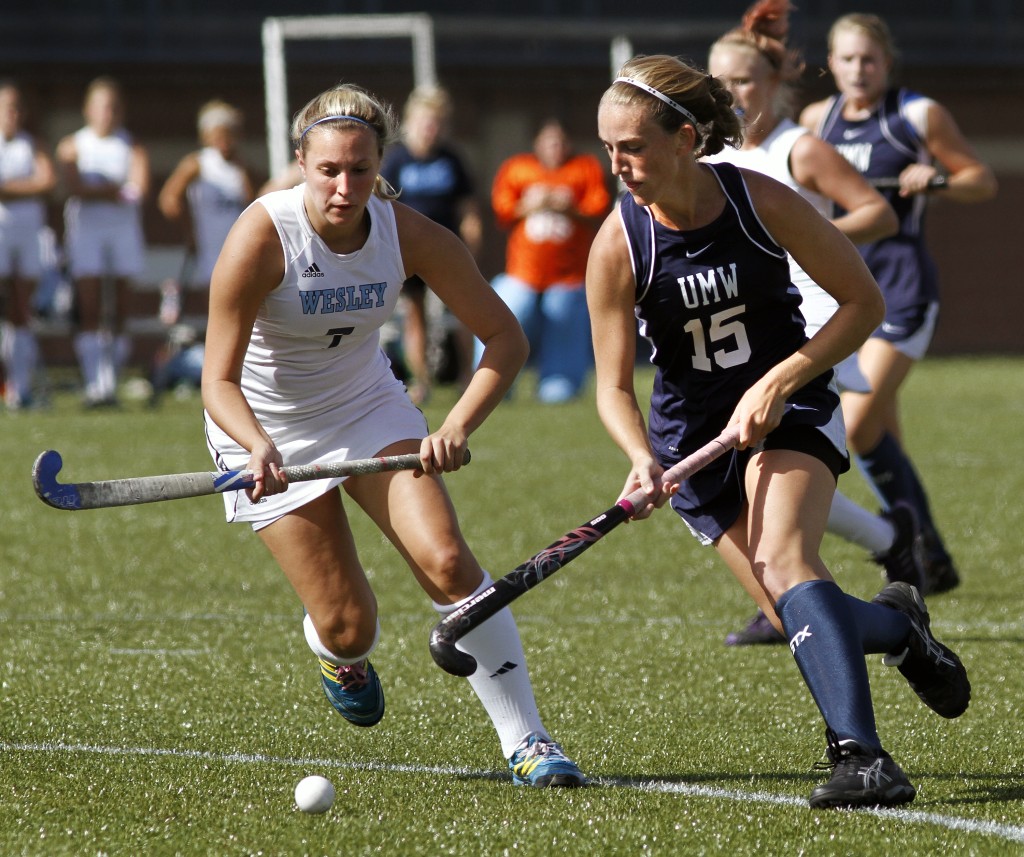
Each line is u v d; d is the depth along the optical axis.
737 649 18.95
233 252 12.83
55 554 25.86
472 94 82.94
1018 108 88.12
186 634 19.78
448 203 48.56
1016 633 19.53
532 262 52.50
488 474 35.06
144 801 12.31
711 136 12.89
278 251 12.90
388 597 22.53
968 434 42.56
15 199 47.34
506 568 24.30
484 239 83.75
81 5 78.50
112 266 48.19
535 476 34.72
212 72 79.12
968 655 18.31
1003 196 88.56
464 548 12.94
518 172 52.62
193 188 49.38
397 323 52.03
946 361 77.06
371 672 14.44
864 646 12.98
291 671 17.72
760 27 18.67
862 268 13.13
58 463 11.81
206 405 12.91
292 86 80.75
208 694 16.58
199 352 55.78
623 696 16.58
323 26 67.38
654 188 12.54
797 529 12.65
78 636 19.59
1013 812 11.87
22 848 11.09
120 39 78.94
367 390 13.95
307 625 14.13
